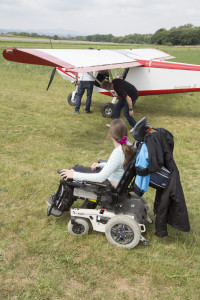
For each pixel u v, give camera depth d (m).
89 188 2.76
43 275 2.44
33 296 2.23
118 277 2.45
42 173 4.37
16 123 6.96
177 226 2.61
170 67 8.12
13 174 4.28
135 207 2.95
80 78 7.80
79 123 7.24
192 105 9.77
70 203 3.03
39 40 89.19
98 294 2.26
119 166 2.61
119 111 6.78
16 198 3.65
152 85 8.43
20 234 2.97
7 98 9.53
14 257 2.63
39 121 7.25
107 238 2.82
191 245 2.85
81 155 5.18
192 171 4.62
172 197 2.52
